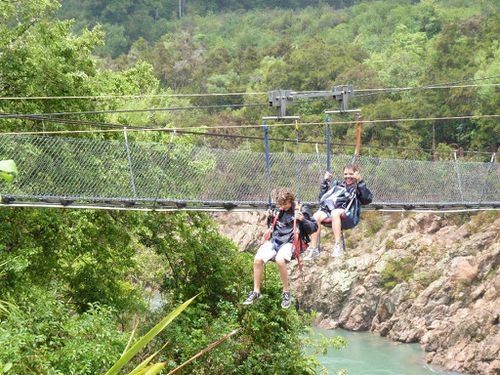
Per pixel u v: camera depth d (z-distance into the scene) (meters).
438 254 48.19
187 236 22.30
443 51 69.25
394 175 18.80
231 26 131.00
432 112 63.66
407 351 40.56
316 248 12.39
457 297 43.78
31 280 20.88
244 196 17.28
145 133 24.22
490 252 45.12
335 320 47.53
